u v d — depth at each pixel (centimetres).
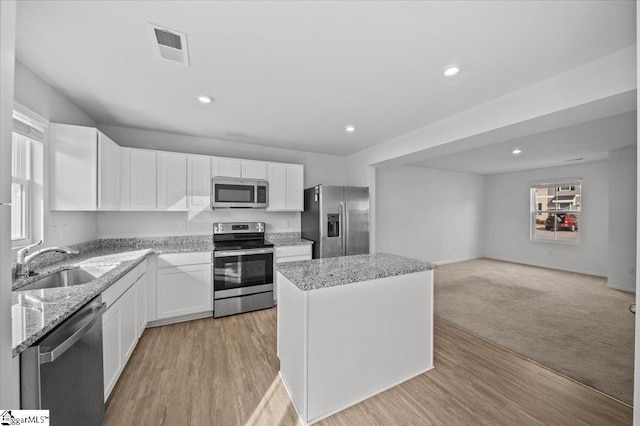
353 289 177
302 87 219
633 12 134
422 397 181
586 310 338
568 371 208
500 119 231
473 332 276
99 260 224
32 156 200
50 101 214
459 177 664
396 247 564
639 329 96
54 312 116
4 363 75
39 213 202
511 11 135
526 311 335
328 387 167
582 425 156
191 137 360
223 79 206
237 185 355
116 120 297
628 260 419
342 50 169
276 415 165
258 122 302
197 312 304
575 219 557
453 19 141
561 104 192
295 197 404
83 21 142
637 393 96
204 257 307
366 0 128
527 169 620
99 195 231
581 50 166
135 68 190
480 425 157
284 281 198
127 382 192
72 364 117
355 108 260
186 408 168
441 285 452
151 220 337
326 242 375
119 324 191
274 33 153
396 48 167
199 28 148
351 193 394
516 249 647
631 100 175
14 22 76
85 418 128
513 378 200
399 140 353
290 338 184
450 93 226
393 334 194
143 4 131
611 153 435
